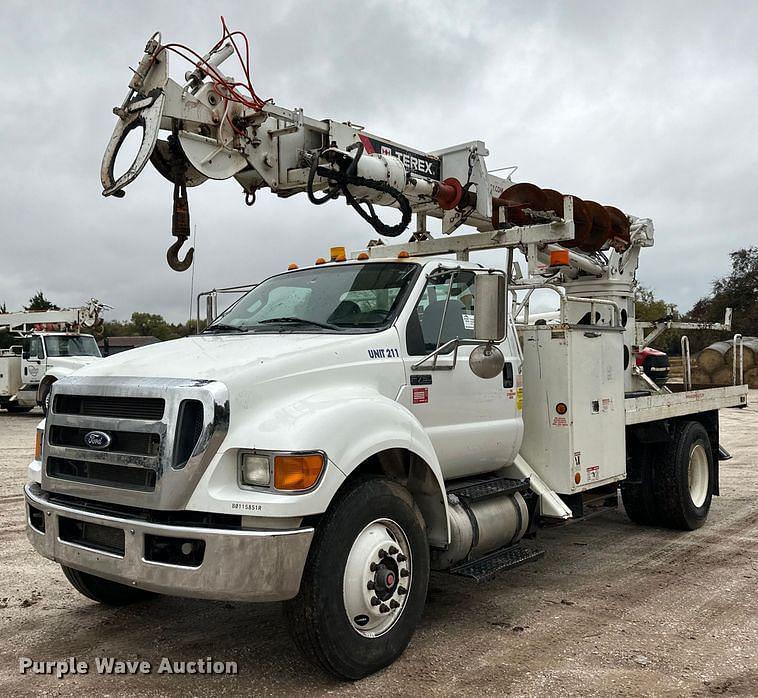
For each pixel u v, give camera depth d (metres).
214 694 3.75
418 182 5.93
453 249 6.52
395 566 4.04
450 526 4.56
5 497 8.87
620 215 7.87
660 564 6.27
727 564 6.24
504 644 4.43
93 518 3.76
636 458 7.38
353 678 3.87
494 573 4.61
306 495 3.51
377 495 3.96
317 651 3.70
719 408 8.23
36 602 5.20
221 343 4.47
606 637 4.55
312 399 3.91
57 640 4.50
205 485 3.52
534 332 5.74
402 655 4.23
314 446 3.59
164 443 3.54
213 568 3.42
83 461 3.90
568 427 5.56
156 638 4.54
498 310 4.44
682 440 7.36
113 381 3.86
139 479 3.67
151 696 3.74
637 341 8.62
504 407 5.33
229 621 4.84
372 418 3.98
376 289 4.88
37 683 3.89
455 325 5.09
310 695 3.72
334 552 3.72
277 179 5.41
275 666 4.09
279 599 3.50
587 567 6.20
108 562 3.71
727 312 9.36
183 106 4.79
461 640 4.49
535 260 6.27
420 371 4.64
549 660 4.18
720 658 4.21
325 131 5.54
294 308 5.00
